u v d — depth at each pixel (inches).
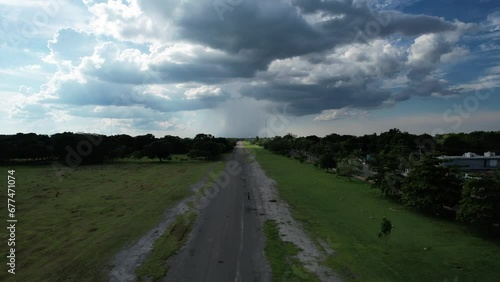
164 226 1184.2
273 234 1084.5
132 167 3395.7
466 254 880.9
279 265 831.1
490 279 738.8
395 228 1120.8
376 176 1715.1
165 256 895.1
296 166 3385.8
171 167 3376.0
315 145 4087.1
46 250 936.3
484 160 2645.2
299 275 772.6
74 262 851.4
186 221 1250.6
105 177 2554.1
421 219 1235.9
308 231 1111.0
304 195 1765.5
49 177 2544.3
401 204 1499.8
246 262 853.2
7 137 4023.1
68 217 1302.9
